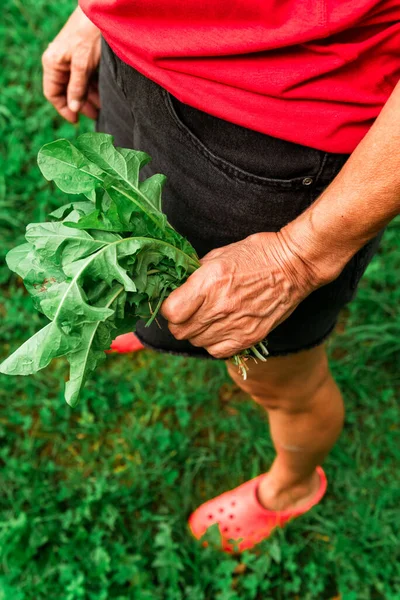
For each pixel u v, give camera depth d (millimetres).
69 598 2133
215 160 1287
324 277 1279
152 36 1221
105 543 2303
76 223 1113
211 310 1262
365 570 2248
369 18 1110
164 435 2529
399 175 1080
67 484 2438
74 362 1129
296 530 2348
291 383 1690
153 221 1212
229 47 1160
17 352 1104
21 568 2246
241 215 1353
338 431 1921
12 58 3463
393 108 1054
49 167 1157
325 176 1282
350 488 2439
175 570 2193
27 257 1146
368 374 2711
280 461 2090
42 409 2596
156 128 1340
